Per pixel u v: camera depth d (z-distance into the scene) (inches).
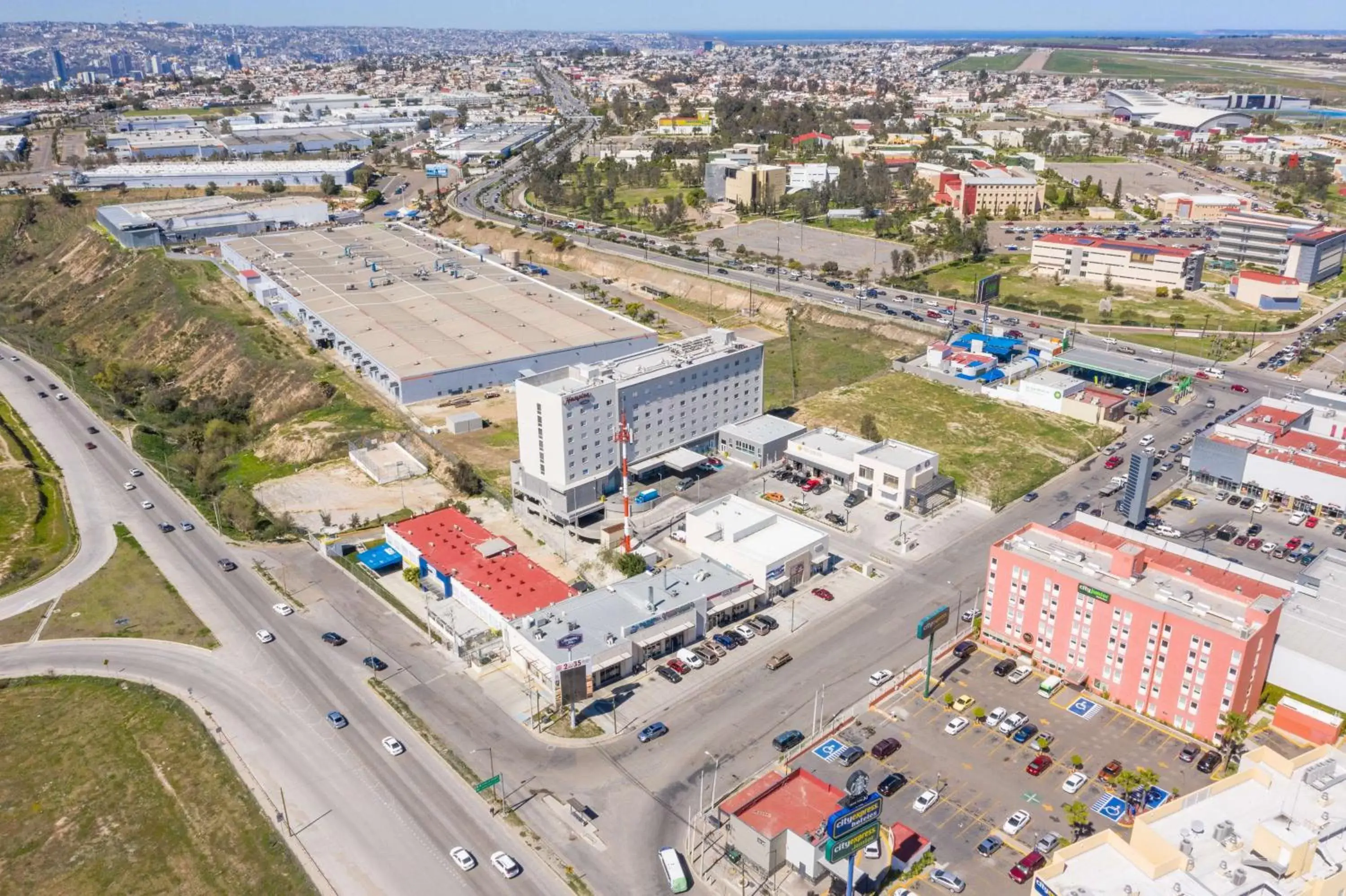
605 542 7519.7
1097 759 5221.5
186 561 7539.4
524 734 5497.1
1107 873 3794.3
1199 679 5285.4
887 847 4562.0
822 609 6692.9
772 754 5285.4
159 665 6205.7
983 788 5022.1
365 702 5787.4
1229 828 3905.0
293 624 6624.0
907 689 5821.9
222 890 4522.6
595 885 4463.6
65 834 4918.8
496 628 6343.5
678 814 4889.3
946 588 6929.1
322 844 4731.8
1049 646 5964.6
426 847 4704.7
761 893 4397.1
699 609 6353.3
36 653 6402.6
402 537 7367.1
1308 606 5895.7
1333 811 4087.1
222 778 5191.9
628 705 5733.3
